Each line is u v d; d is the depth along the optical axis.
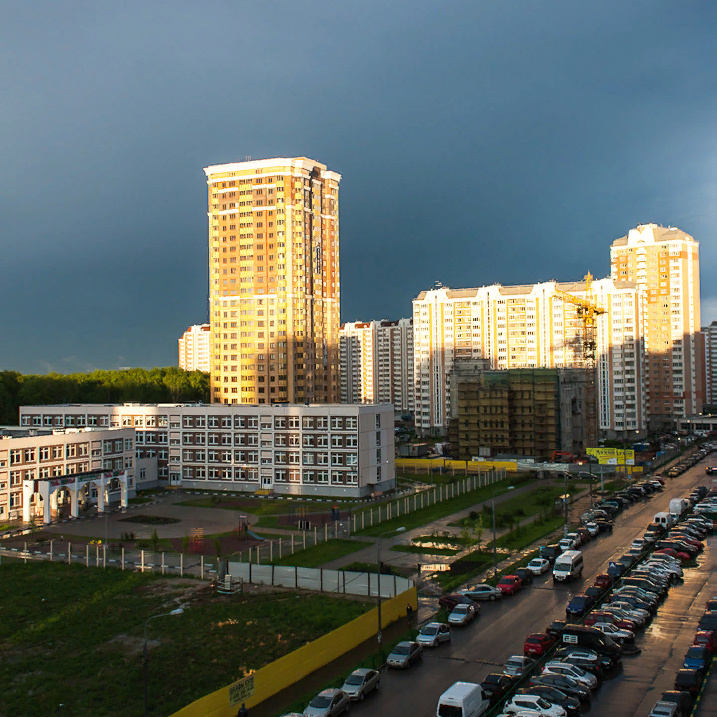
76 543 111.38
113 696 56.44
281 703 54.56
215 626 71.75
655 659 62.56
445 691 51.06
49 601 81.31
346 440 155.38
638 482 169.88
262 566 87.25
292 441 160.12
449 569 93.38
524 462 195.88
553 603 78.44
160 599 81.31
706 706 52.66
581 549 104.88
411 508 138.00
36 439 137.88
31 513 132.38
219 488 166.12
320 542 110.50
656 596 77.94
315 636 68.44
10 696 56.72
